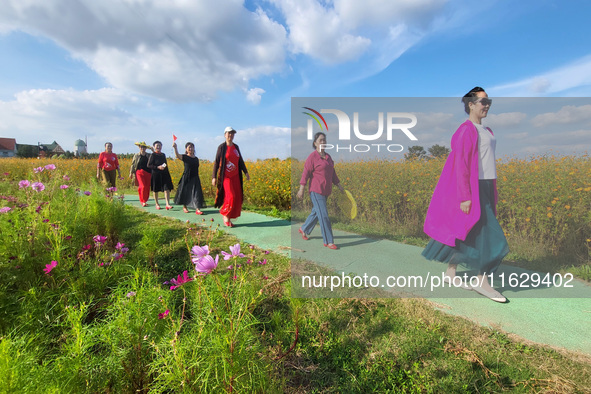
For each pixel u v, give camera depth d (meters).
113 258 2.66
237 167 5.24
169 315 1.56
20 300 2.02
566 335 2.09
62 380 1.26
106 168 7.81
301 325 2.21
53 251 2.48
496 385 1.68
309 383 1.75
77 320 1.55
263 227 5.25
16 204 3.70
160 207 6.98
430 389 1.65
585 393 1.59
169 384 1.30
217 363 1.31
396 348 1.99
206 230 4.86
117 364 1.47
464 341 2.04
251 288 1.84
